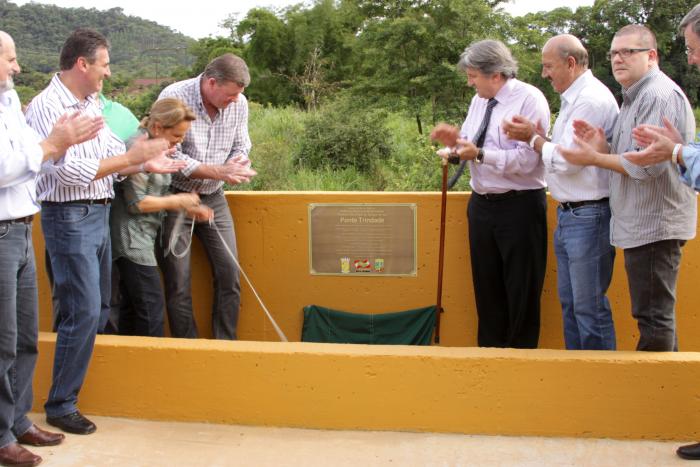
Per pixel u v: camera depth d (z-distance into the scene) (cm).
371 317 496
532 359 346
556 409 348
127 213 419
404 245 491
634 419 346
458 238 486
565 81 399
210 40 3725
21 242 324
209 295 499
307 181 1166
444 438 351
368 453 340
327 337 500
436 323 491
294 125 1520
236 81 423
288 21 3234
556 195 404
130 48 6488
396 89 1416
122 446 349
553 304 482
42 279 495
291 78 2678
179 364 365
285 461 335
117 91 2620
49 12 6184
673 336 368
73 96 360
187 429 362
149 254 429
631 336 481
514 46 1370
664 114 352
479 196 443
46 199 353
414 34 1362
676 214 353
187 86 439
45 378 380
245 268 504
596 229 393
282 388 360
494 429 352
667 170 346
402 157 1275
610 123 391
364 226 492
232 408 364
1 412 328
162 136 398
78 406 375
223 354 361
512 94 430
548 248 475
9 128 316
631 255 364
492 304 461
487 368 348
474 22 1367
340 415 358
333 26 3131
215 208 463
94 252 362
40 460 335
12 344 323
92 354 368
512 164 415
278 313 507
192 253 494
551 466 329
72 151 350
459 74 1334
